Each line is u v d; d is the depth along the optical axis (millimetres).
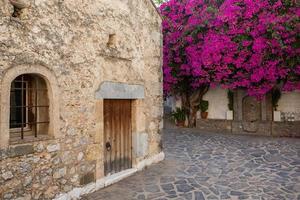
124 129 5887
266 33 9906
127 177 5688
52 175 4016
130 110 6129
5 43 3354
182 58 12688
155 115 6902
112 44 5387
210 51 10883
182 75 12977
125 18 5738
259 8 10008
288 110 11555
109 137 5449
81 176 4570
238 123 12391
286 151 8234
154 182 5379
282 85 11453
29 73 3680
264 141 10055
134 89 5973
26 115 3998
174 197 4590
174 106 15898
